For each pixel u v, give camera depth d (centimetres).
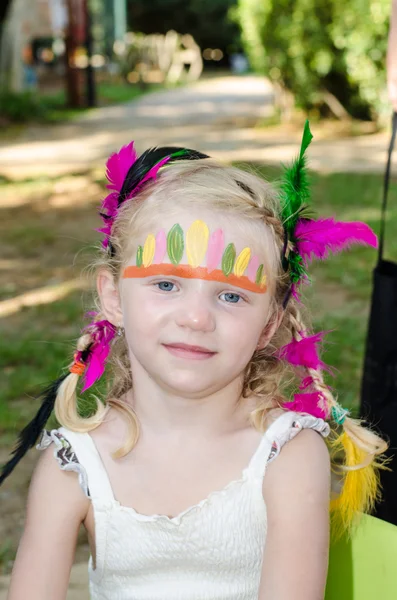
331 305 696
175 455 194
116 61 3572
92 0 3756
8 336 637
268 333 201
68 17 2300
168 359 184
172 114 2142
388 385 310
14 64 2172
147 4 4581
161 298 185
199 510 189
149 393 194
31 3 2345
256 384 206
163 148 209
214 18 4659
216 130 1741
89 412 211
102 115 2148
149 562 192
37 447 204
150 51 3712
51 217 1046
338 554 203
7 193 1185
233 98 2677
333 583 204
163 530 190
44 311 699
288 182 202
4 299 736
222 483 192
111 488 195
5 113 1975
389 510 296
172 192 190
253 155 1347
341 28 1484
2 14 2117
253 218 190
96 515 193
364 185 1127
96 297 220
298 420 195
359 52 1474
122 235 196
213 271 183
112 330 208
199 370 183
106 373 218
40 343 616
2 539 383
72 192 1185
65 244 917
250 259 187
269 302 193
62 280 788
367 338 319
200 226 185
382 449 207
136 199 195
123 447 195
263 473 190
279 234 195
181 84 3469
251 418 197
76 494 197
